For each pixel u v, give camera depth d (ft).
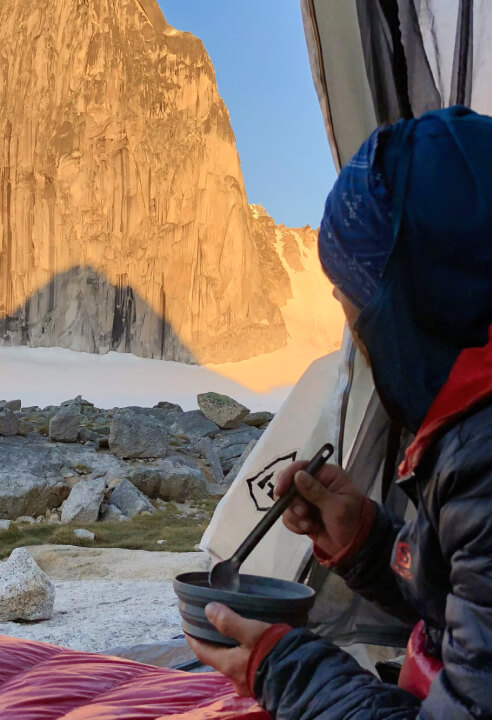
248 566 9.44
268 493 9.57
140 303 359.05
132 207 357.82
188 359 363.15
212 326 370.73
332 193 4.82
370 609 8.32
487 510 3.91
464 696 3.89
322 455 6.16
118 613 26.03
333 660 4.51
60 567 38.99
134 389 336.29
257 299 387.75
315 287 429.79
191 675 7.68
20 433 74.79
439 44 8.68
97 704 6.75
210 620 4.82
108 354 357.20
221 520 9.66
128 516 58.29
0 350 350.43
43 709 6.69
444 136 4.48
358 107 8.64
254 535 5.93
